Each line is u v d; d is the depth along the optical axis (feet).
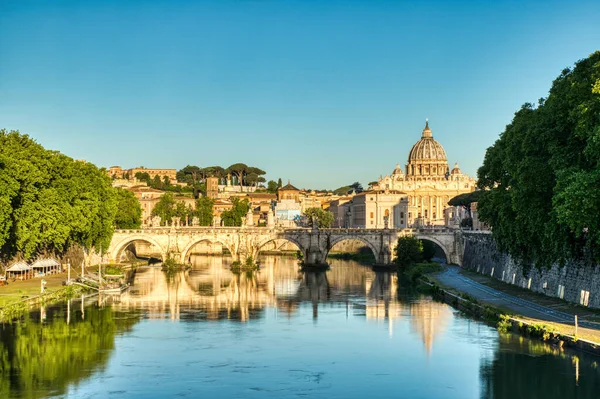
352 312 399.44
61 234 481.05
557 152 315.99
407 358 284.82
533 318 320.50
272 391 242.99
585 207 270.67
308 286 542.57
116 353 292.81
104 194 605.73
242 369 270.05
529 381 246.88
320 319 376.48
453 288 466.29
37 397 234.58
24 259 506.48
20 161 448.65
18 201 450.30
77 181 535.60
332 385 249.55
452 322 356.18
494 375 254.47
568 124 315.78
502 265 504.43
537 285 411.95
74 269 572.10
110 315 382.42
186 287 530.27
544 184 327.67
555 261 374.43
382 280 591.37
